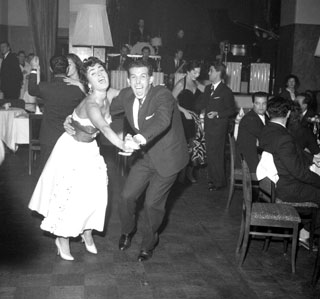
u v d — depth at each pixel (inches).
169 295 137.3
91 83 145.9
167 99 143.6
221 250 174.9
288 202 169.8
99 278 146.5
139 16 660.1
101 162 155.5
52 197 151.5
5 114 290.2
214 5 659.4
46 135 193.6
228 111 257.0
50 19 319.6
